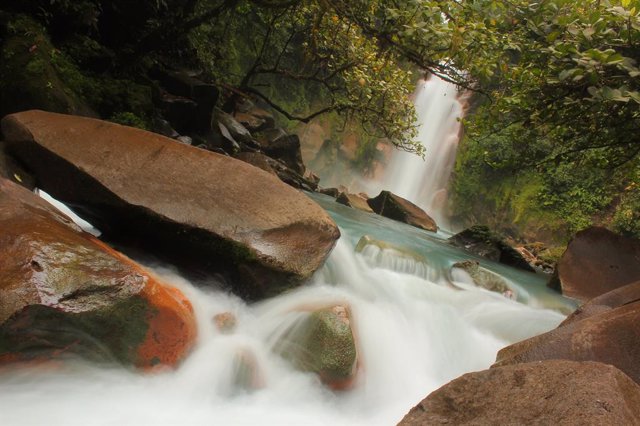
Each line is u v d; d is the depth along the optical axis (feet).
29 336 7.73
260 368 10.54
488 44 19.47
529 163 27.22
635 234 53.36
